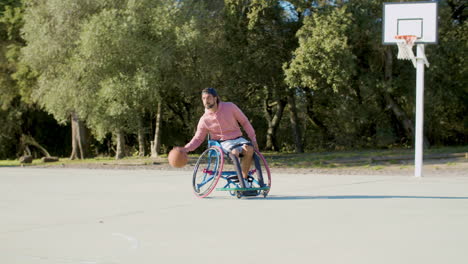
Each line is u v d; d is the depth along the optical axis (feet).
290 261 12.27
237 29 86.99
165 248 13.87
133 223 17.85
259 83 95.20
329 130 106.93
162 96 85.51
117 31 69.26
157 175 41.78
